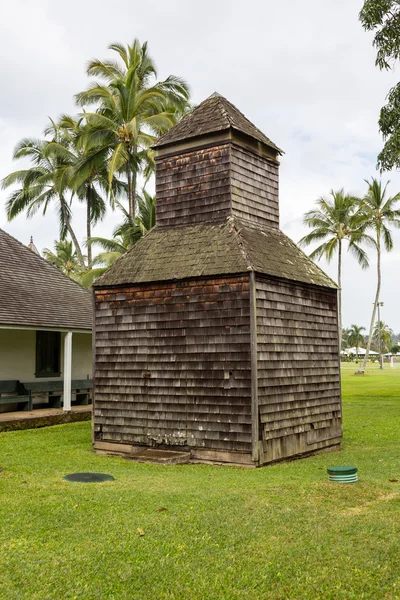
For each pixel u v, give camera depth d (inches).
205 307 451.2
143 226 1034.1
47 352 777.6
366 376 1828.2
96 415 498.9
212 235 485.4
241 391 427.5
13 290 698.2
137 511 281.1
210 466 428.1
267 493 319.6
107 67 1131.9
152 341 475.5
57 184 1217.4
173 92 1165.7
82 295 824.3
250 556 229.1
